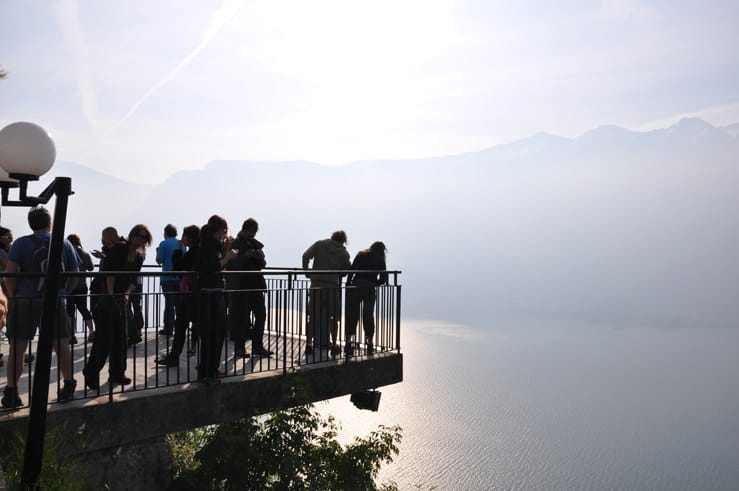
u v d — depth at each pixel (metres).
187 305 7.91
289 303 7.91
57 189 4.80
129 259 6.85
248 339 9.97
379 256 9.52
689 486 118.44
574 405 180.88
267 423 7.93
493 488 106.12
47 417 5.44
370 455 8.47
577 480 116.88
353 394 9.32
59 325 5.80
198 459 7.94
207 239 7.15
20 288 5.70
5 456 5.19
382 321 9.39
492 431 143.75
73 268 6.08
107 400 5.94
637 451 140.62
